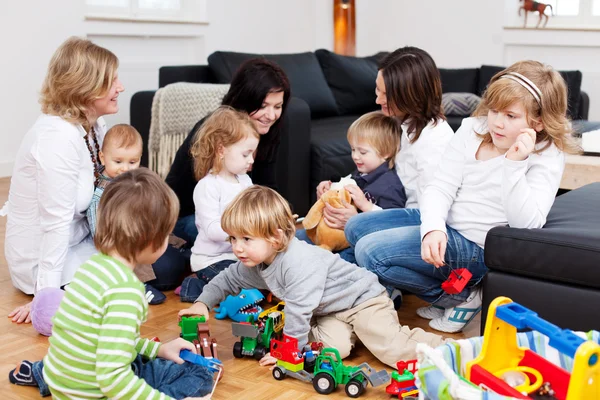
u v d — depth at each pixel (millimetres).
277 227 1868
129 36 5250
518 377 1342
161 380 1637
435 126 2408
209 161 2500
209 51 5777
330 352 1807
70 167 2215
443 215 2047
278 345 1864
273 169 2803
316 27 6688
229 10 5902
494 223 2041
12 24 4574
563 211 2027
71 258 2375
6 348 2018
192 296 2453
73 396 1535
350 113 5000
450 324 2176
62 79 2268
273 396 1744
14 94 4672
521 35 6129
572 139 1941
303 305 1871
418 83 2354
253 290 2227
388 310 1980
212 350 1900
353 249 2486
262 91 2562
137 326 1499
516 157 1796
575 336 1213
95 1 5094
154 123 3607
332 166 3709
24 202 2352
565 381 1290
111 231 1505
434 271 2127
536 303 1743
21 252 2391
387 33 6852
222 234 2432
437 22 6555
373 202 2527
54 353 1535
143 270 2486
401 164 2537
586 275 1664
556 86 1854
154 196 1522
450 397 1247
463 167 2082
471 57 6430
